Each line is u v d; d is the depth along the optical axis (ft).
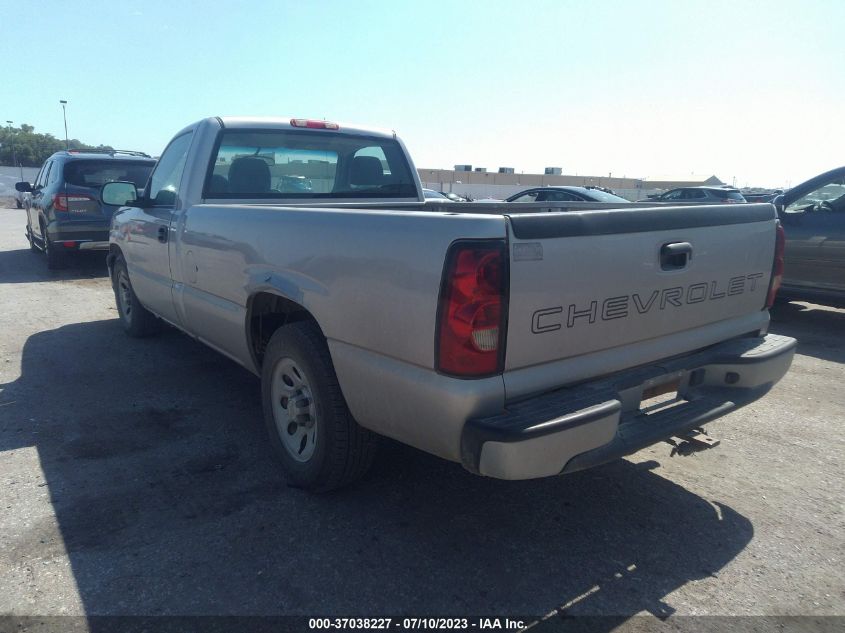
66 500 10.60
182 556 9.12
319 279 9.66
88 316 24.43
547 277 7.96
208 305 13.52
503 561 9.21
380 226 8.63
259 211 11.34
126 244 19.11
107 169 33.68
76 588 8.40
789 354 11.09
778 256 11.59
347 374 9.33
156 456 12.34
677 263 9.63
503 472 7.57
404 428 8.68
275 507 10.52
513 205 15.46
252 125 15.03
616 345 9.06
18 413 14.37
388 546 9.50
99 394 15.70
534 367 8.20
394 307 8.36
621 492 11.31
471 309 7.52
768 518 10.54
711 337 10.59
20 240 52.75
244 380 16.85
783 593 8.63
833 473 12.21
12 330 22.11
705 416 9.67
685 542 9.78
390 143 17.56
